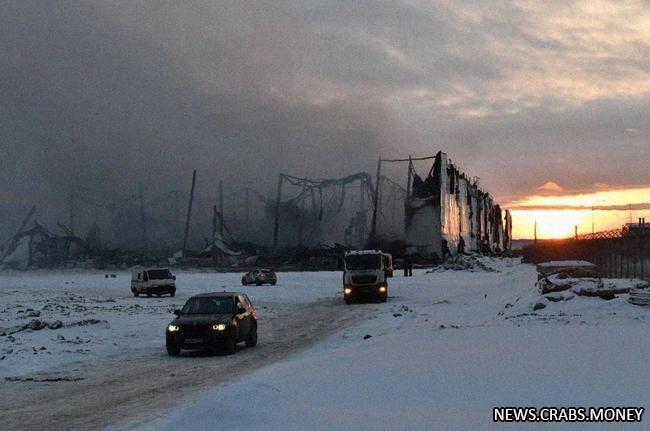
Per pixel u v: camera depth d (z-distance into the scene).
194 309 20.22
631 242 29.86
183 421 8.62
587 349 12.42
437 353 13.55
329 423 7.69
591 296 24.88
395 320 27.81
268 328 27.64
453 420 7.46
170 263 179.50
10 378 14.83
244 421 8.11
